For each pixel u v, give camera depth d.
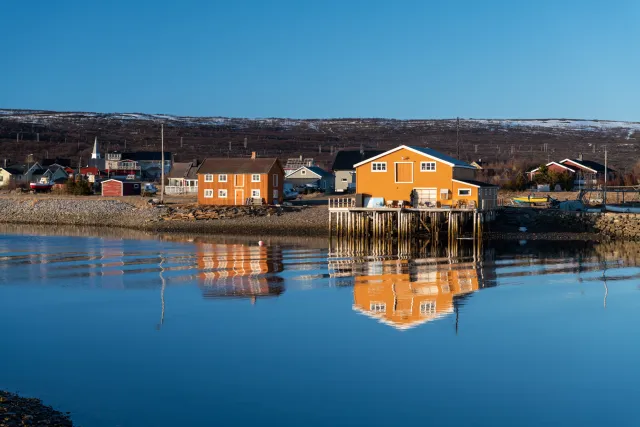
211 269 44.41
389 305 32.81
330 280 40.00
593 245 58.41
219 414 19.42
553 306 32.72
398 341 26.39
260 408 19.84
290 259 49.50
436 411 19.77
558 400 20.59
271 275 41.94
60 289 37.06
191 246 58.25
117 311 31.53
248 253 53.19
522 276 41.50
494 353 24.94
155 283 39.00
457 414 19.58
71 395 20.64
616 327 28.73
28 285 38.28
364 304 33.03
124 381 21.89
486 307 32.44
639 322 29.62
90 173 141.88
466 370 23.08
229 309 31.92
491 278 40.78
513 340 26.62
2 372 22.67
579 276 41.47
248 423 18.84
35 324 29.09
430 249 56.09
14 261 47.97
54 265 46.06
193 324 29.02
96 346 25.73
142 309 31.95
